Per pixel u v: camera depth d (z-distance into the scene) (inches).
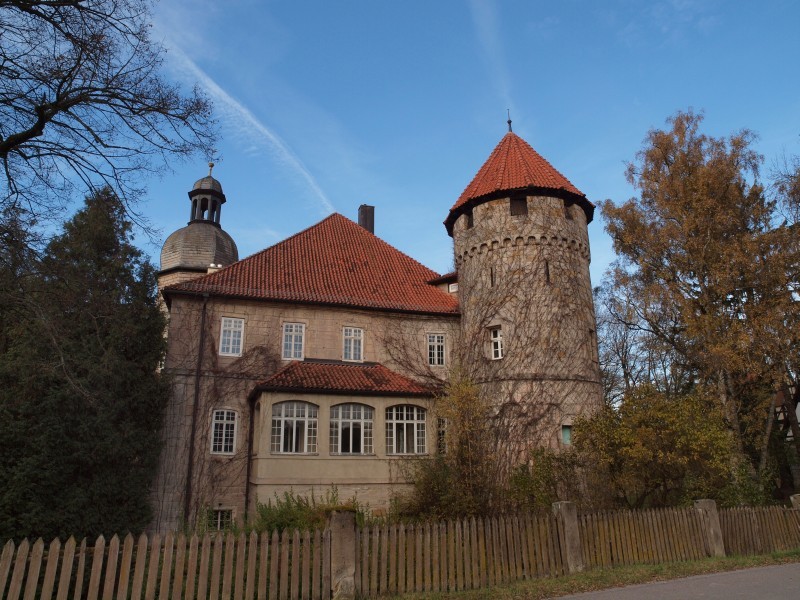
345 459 815.7
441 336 1026.1
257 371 893.8
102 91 383.2
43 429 635.5
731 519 572.7
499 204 970.1
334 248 1122.0
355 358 965.8
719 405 847.7
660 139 1021.2
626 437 624.4
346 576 389.1
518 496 682.2
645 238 1008.9
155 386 778.8
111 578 331.9
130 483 710.5
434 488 669.3
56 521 629.9
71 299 428.8
